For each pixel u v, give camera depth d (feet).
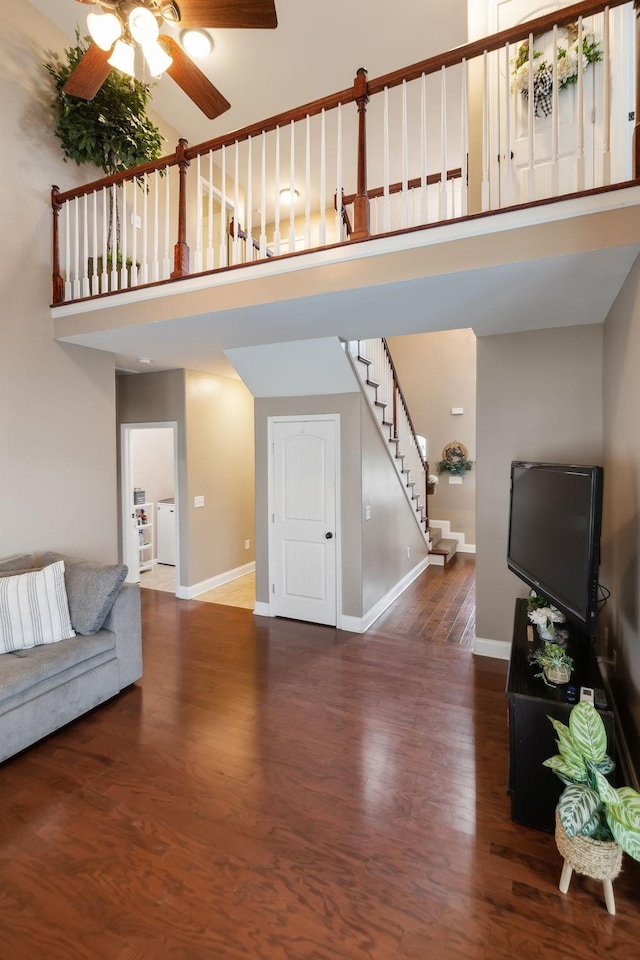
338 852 6.13
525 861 6.01
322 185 8.44
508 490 11.84
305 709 9.66
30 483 11.45
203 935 5.04
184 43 8.30
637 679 7.18
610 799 5.06
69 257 11.93
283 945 4.94
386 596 16.56
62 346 12.14
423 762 7.96
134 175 10.65
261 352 13.11
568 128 9.16
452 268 7.51
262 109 15.03
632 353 7.47
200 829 6.51
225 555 19.43
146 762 7.97
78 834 6.41
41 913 5.28
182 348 13.10
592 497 6.71
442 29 11.98
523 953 4.87
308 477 14.69
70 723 9.14
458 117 14.47
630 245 6.55
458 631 14.16
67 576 10.00
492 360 11.89
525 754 6.55
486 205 7.58
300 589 14.98
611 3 6.55
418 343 27.84
